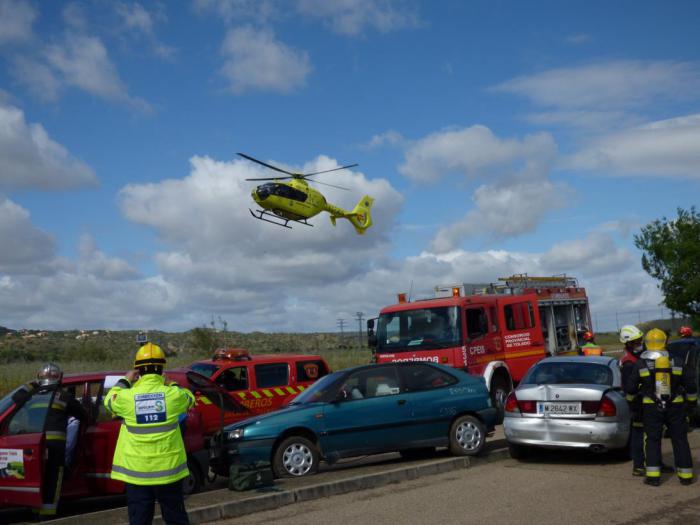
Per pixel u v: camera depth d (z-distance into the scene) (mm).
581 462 10766
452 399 11289
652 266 38750
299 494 8781
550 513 7641
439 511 7914
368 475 9523
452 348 15656
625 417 10305
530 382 11086
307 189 30141
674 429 8945
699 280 36438
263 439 10039
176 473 6008
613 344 47062
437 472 10289
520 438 10641
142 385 6121
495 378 16547
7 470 8086
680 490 8625
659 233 38562
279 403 14609
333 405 10594
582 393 10281
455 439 11172
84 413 8648
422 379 11359
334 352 41125
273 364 14867
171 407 6078
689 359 9164
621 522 7219
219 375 14289
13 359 47156
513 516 7559
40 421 8336
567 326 20766
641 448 9445
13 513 9250
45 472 8203
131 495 5949
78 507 9852
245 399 14273
